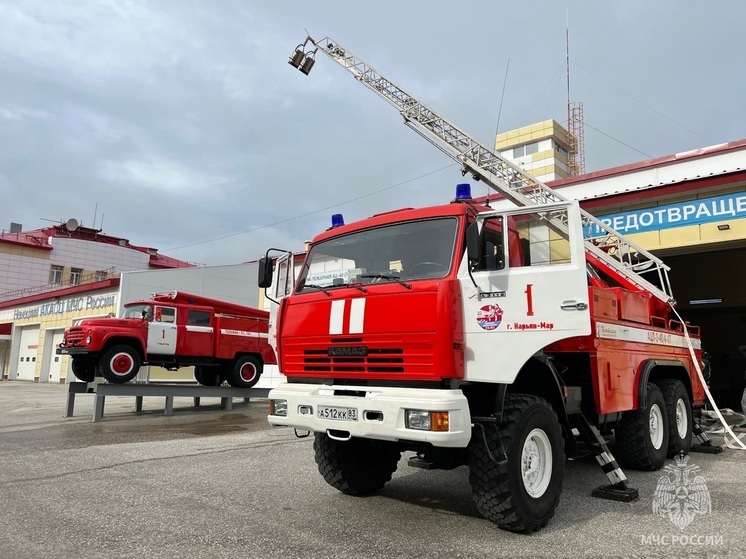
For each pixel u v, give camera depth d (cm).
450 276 417
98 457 727
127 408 1453
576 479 600
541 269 401
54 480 592
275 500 509
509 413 417
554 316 390
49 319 3198
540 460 438
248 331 1503
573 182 1216
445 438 368
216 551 371
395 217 473
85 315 2831
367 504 496
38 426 1068
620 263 791
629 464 629
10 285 4131
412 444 469
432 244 441
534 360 436
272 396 475
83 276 4456
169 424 1105
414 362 406
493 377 400
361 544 386
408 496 526
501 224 418
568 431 495
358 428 408
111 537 401
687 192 1070
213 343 1432
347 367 443
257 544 386
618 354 562
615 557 362
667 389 705
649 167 1123
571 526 430
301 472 634
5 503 497
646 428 614
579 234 398
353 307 446
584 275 389
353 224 499
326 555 364
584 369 516
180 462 694
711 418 1066
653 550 375
